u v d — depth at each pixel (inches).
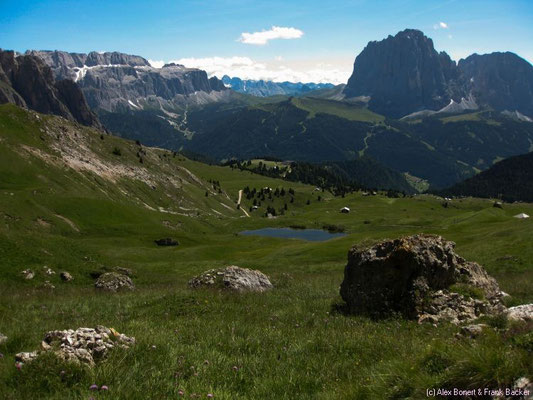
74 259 1626.5
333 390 362.0
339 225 7819.9
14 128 6446.9
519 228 2452.0
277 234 7180.1
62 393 323.6
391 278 785.6
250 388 377.1
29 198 3572.8
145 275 1731.1
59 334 415.2
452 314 717.3
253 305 858.8
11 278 1344.7
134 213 4542.3
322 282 1364.4
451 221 6737.2
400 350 468.8
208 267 2219.5
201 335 542.0
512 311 553.3
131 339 450.3
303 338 546.6
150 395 331.9
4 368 356.2
